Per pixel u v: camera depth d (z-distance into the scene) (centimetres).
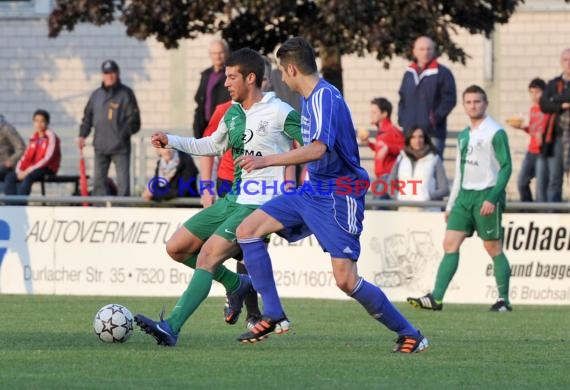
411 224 4553
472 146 4144
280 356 2669
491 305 4459
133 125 5253
